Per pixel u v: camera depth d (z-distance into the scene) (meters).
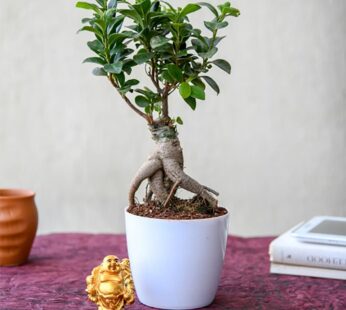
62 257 1.36
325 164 2.35
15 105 2.44
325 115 2.33
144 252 1.02
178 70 1.04
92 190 2.45
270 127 2.36
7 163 2.46
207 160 2.40
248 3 2.29
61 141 2.44
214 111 2.37
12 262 1.28
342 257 1.19
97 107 2.41
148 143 2.40
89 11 2.36
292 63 2.31
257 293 1.12
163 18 1.04
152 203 1.10
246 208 2.42
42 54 2.40
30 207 1.29
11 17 2.38
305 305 1.06
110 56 1.07
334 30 2.28
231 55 2.33
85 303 1.06
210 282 1.04
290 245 1.23
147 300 1.05
